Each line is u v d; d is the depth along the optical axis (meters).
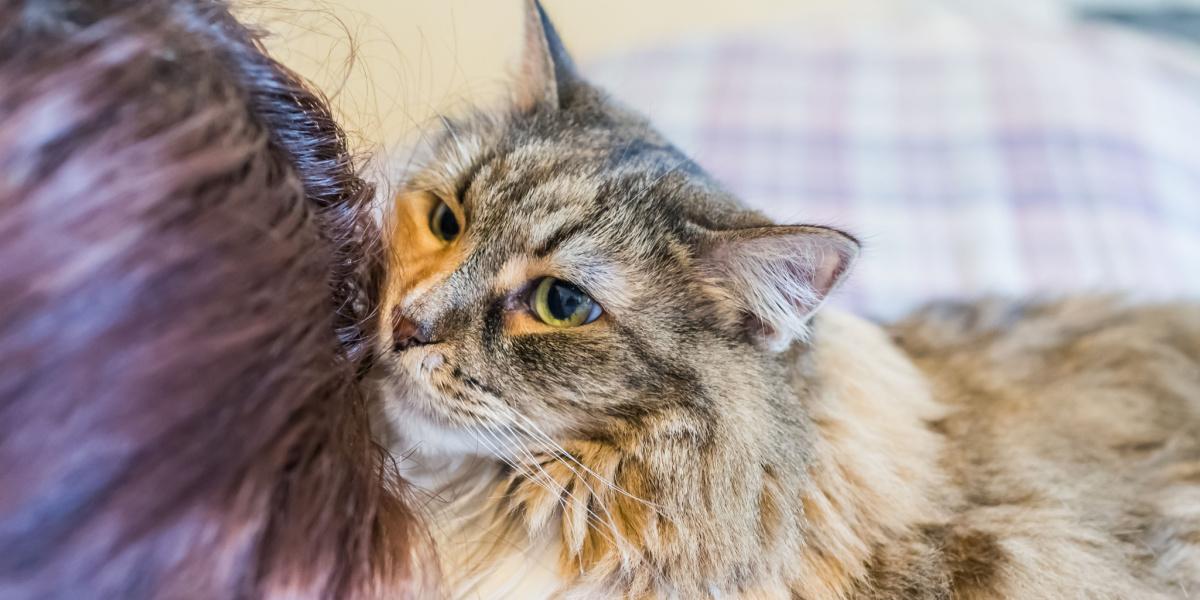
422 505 0.35
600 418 0.40
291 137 0.31
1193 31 1.01
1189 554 0.42
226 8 0.31
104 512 0.23
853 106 0.71
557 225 0.40
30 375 0.22
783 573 0.39
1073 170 0.64
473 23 0.53
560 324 0.40
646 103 0.70
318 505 0.29
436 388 0.39
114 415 0.23
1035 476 0.43
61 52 0.25
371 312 0.36
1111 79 0.72
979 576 0.41
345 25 0.40
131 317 0.23
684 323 0.40
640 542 0.38
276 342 0.28
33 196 0.23
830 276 0.40
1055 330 0.51
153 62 0.27
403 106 0.46
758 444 0.39
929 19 0.83
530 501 0.39
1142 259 0.60
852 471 0.41
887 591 0.41
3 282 0.22
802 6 0.95
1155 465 0.45
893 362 0.45
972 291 0.57
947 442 0.44
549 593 0.39
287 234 0.29
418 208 0.43
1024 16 0.99
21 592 0.23
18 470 0.22
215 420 0.25
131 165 0.24
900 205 0.63
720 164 0.65
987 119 0.69
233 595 0.26
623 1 0.84
